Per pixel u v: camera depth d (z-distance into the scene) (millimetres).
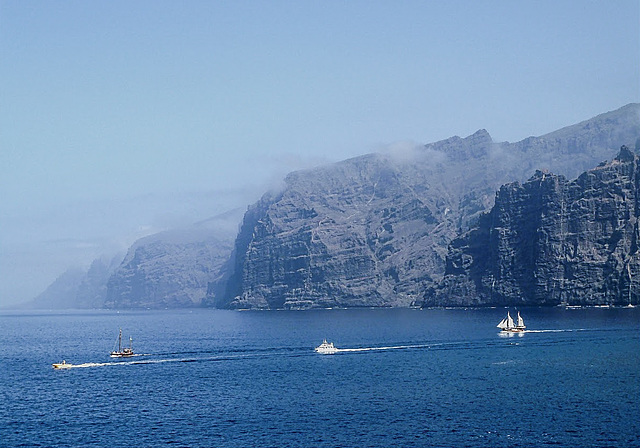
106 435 131500
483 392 162875
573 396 156625
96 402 159750
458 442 124062
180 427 136250
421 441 124875
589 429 130375
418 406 149875
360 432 130875
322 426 135375
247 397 162750
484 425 133875
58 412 150250
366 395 162250
